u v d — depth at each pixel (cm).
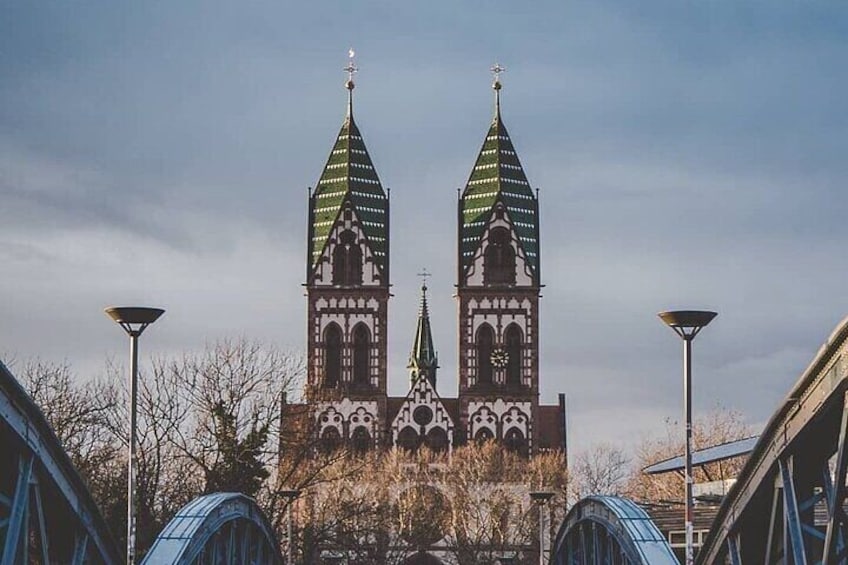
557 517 16012
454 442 17075
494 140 17775
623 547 3259
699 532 7731
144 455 8238
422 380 17200
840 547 2364
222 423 8644
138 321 4534
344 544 10025
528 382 17175
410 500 15725
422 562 15912
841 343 2103
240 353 9369
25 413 2398
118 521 7762
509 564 11581
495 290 17250
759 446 2472
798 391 2266
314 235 17475
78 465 7844
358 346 17250
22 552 2470
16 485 2441
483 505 15988
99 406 8706
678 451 14425
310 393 11062
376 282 17275
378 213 17575
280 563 4369
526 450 17062
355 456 15500
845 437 2117
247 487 8588
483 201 17512
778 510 2494
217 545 3466
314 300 17262
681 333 4425
